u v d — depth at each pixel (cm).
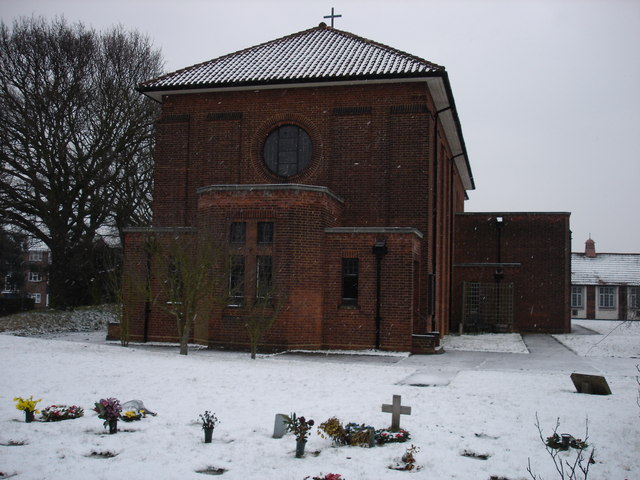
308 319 2220
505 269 3541
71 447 914
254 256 2227
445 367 1823
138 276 2266
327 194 2302
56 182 3534
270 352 2172
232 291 2145
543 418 1119
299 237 2214
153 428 1025
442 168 3073
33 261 6525
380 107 2528
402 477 812
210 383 1398
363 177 2520
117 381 1399
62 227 3578
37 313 3353
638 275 6081
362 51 2777
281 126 2625
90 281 3694
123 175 3909
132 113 3756
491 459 890
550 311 3647
